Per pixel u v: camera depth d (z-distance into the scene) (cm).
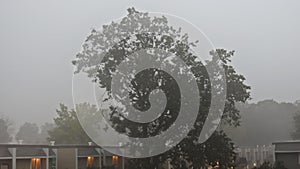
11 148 2436
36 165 2606
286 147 2634
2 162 2408
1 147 2425
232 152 2156
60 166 2762
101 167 2709
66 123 4322
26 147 2573
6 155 2403
